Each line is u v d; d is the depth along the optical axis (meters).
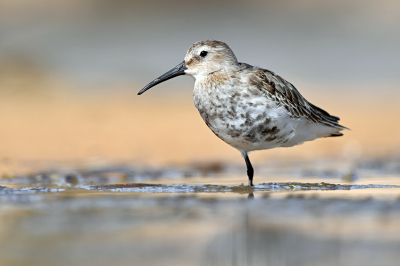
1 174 10.99
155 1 36.75
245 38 32.09
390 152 14.56
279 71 26.41
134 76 24.83
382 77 25.62
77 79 23.75
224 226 6.11
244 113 9.67
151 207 7.09
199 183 9.88
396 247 5.32
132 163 13.09
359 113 19.86
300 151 14.91
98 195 8.10
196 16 35.78
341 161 13.31
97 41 30.30
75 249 5.33
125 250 5.32
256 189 8.83
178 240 5.62
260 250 5.32
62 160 13.31
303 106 10.25
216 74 9.98
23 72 23.16
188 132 16.92
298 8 36.78
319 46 30.61
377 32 32.62
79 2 35.19
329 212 6.76
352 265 4.88
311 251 5.27
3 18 32.72
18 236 5.75
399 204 7.23
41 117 18.16
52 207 7.09
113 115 18.78
